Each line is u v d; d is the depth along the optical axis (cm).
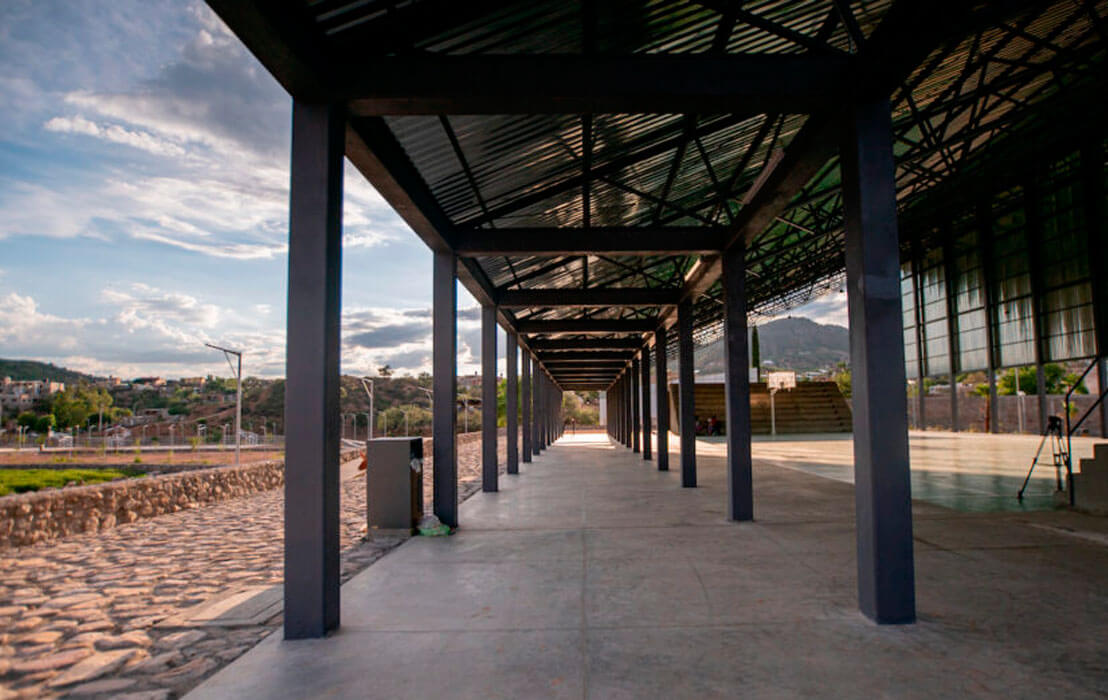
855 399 392
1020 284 2430
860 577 385
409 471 670
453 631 363
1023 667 299
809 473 1270
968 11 305
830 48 391
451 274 695
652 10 418
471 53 411
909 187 1772
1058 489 823
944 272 2909
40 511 694
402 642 347
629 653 323
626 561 527
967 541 585
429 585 464
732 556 539
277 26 310
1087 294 2111
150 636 379
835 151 455
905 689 276
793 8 499
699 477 1216
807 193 1070
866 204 383
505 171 583
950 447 1980
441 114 400
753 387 3794
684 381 1049
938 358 2988
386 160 464
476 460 1898
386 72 381
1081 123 1608
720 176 792
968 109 1391
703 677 292
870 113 387
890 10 340
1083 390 3275
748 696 271
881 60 350
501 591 444
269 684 295
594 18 413
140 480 866
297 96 376
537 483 1173
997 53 1109
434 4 357
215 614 414
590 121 518
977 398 3338
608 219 848
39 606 447
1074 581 448
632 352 2042
